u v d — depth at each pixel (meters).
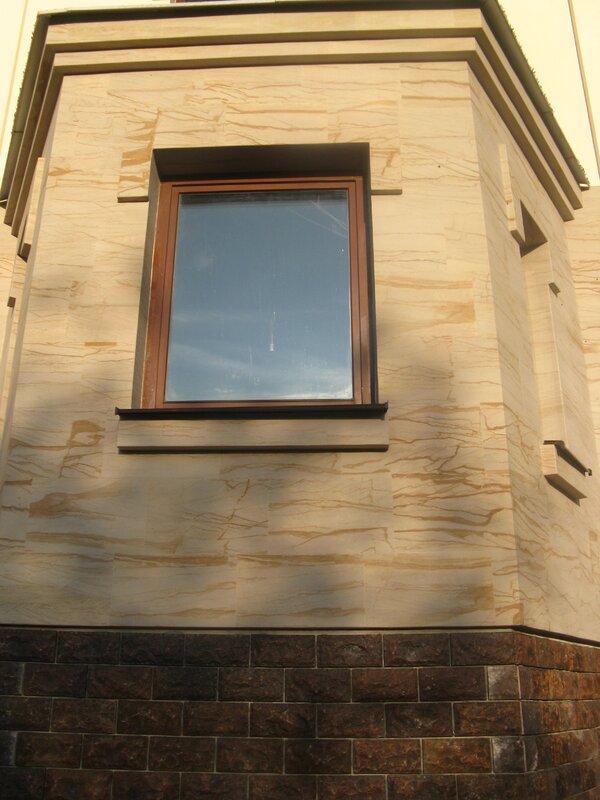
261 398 5.64
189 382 5.70
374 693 4.59
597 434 7.29
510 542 4.87
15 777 4.55
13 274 7.70
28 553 4.95
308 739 4.52
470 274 5.55
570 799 4.97
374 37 6.17
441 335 5.37
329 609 4.73
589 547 6.45
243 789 4.45
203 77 6.18
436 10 6.18
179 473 5.05
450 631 4.71
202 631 4.77
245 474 5.03
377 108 6.03
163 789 4.48
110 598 4.83
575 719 5.39
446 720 4.53
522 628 4.77
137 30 6.20
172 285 5.95
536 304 7.02
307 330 5.84
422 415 5.16
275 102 6.07
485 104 6.39
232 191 6.21
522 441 5.42
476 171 5.87
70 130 6.08
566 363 7.03
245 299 5.95
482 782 4.41
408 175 5.82
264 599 4.77
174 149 5.99
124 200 5.86
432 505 4.94
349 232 6.06
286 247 6.09
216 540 4.90
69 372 5.38
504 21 6.31
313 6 6.12
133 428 5.12
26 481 5.11
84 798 4.48
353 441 5.03
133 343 5.45
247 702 4.60
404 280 5.52
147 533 4.94
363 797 4.41
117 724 4.61
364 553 4.84
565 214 7.85
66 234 5.77
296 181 6.19
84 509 5.02
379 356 5.31
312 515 4.93
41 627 4.83
